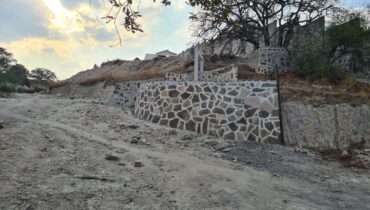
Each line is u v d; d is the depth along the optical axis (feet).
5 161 26.35
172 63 111.04
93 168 27.84
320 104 47.96
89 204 21.54
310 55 69.97
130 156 32.30
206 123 45.24
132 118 50.62
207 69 88.28
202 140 41.19
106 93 92.22
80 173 26.27
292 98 49.03
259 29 93.45
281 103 47.32
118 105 66.49
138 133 41.78
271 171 33.12
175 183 26.81
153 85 52.39
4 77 157.17
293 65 73.36
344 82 59.47
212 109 45.85
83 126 43.29
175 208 22.48
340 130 45.29
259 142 42.73
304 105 47.67
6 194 21.11
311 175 33.27
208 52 108.47
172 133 42.96
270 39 99.25
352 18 77.87
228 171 31.14
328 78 61.31
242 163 34.71
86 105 59.11
